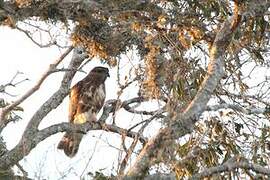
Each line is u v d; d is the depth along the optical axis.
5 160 14.19
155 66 12.05
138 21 12.73
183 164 10.58
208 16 12.78
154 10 12.54
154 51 12.40
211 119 12.49
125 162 9.76
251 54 12.77
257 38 12.64
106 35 13.52
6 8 11.79
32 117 15.26
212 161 12.50
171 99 10.24
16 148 14.38
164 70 11.91
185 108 10.43
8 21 12.18
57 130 14.99
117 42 13.55
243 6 10.97
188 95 11.85
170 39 12.62
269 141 12.80
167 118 9.92
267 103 12.66
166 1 12.63
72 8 12.15
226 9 12.80
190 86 12.43
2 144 15.35
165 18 12.60
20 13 11.93
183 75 11.97
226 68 12.74
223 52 10.66
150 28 12.82
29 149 14.68
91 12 12.43
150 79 11.98
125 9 12.30
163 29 12.78
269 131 12.83
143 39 13.50
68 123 15.05
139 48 13.64
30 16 12.05
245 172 11.63
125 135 10.19
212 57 10.61
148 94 12.05
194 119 9.93
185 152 11.58
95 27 13.38
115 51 13.66
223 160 12.72
